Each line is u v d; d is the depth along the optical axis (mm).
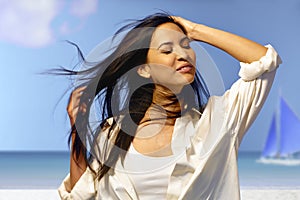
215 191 2615
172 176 2584
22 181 25203
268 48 2662
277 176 29297
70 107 2678
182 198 2543
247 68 2629
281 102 35906
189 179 2600
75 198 2744
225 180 2631
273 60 2607
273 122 36375
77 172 2746
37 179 27203
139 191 2615
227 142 2639
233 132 2646
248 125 2688
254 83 2654
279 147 36250
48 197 4953
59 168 36344
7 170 34000
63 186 2861
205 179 2592
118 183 2627
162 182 2590
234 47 2654
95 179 2730
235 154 2652
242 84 2682
